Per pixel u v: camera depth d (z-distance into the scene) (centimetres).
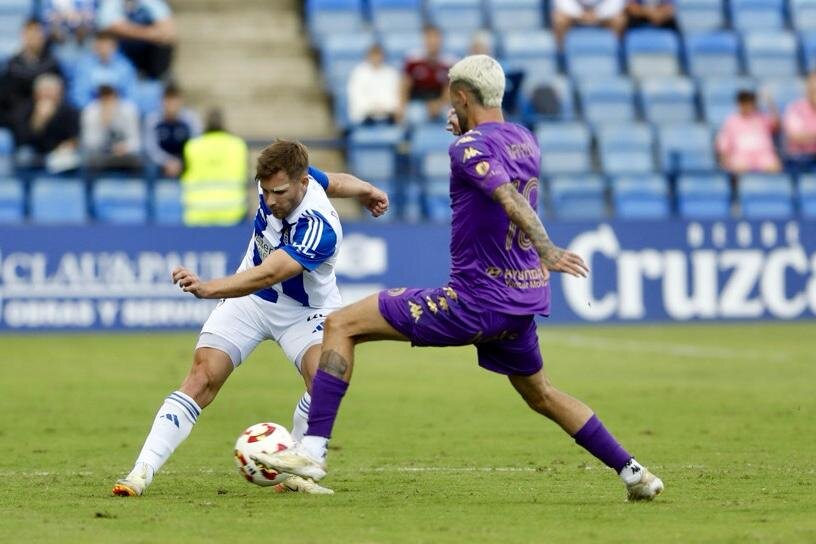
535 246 2344
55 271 6512
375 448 3425
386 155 7562
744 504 2541
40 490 2727
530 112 7862
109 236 6550
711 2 9156
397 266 6838
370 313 2483
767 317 7106
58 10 8219
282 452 2486
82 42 8225
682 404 4319
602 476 2941
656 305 7044
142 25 8162
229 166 6838
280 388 4775
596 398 4469
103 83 7250
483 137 2419
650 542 2155
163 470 3042
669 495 2658
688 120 8450
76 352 5816
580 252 6994
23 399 4428
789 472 2984
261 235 2658
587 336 6550
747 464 3117
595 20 8788
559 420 2558
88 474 2973
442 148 7644
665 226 7038
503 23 8925
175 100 7162
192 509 2475
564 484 2825
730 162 7788
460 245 2448
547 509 2486
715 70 8850
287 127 8369
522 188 2453
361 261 6819
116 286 6556
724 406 4269
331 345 2489
